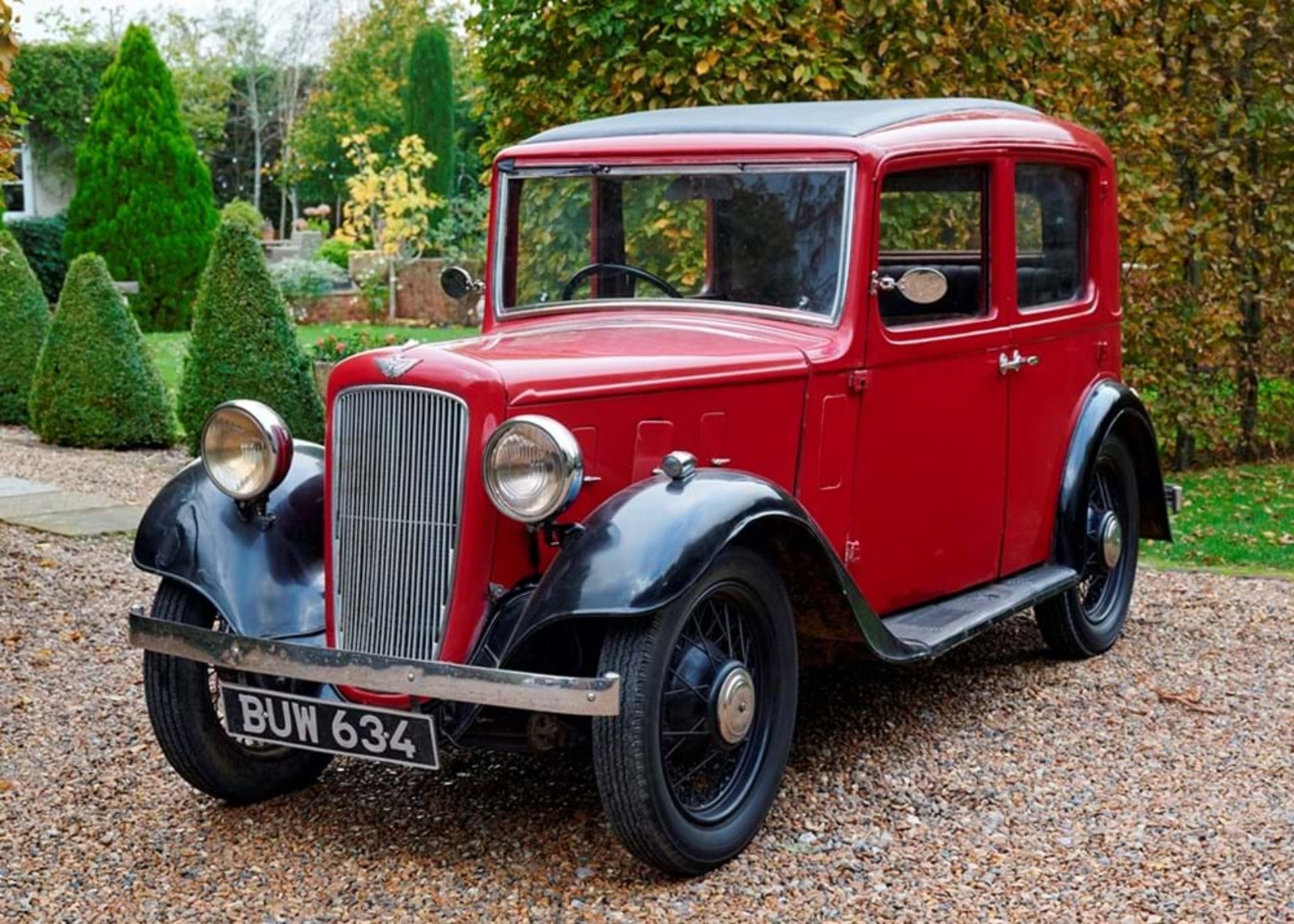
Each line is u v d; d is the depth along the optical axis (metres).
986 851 3.73
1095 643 5.48
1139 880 3.54
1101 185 5.54
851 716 4.82
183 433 10.63
